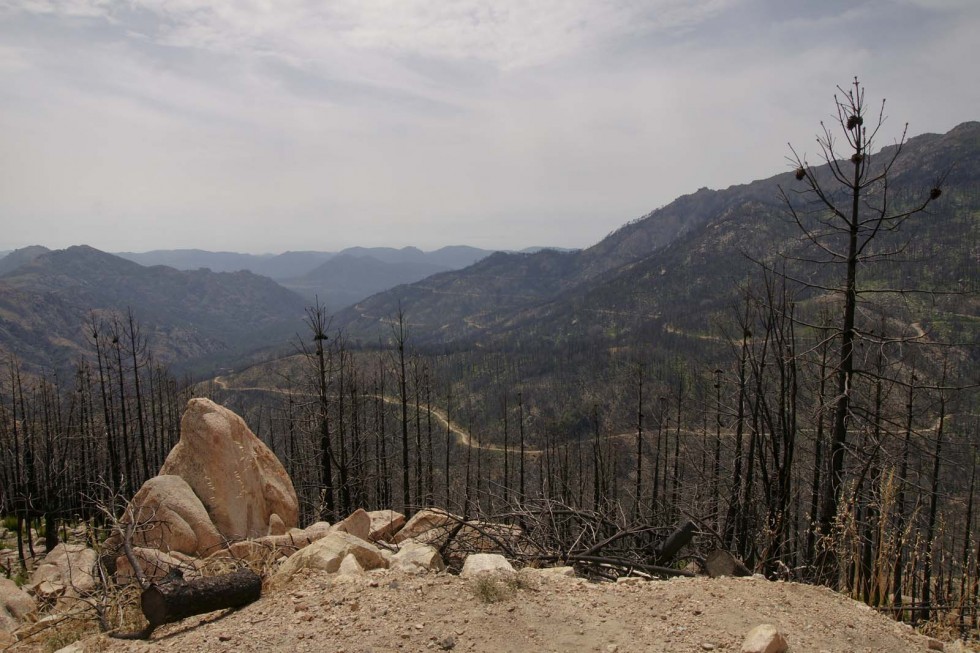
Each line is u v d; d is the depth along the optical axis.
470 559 6.44
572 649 4.28
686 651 4.20
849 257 9.20
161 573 7.68
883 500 6.77
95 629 6.22
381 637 4.50
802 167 9.38
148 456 36.28
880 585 6.30
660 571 7.38
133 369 28.33
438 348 137.38
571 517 9.40
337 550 6.55
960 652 4.64
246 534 11.64
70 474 26.89
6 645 6.47
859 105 8.88
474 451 58.19
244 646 4.50
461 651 4.28
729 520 12.15
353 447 25.50
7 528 27.00
